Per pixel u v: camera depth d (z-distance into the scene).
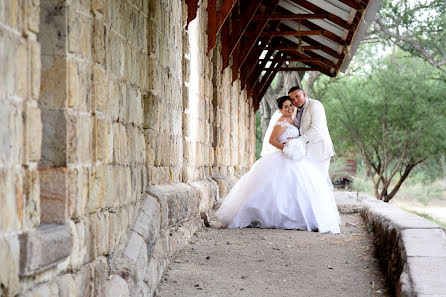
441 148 25.09
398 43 24.75
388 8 22.89
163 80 6.02
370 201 11.66
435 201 35.16
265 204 8.26
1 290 2.40
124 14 4.50
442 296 3.68
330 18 13.13
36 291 2.71
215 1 10.15
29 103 2.70
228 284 5.21
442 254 4.68
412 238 5.20
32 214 2.75
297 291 5.04
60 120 3.16
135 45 4.91
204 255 6.37
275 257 6.30
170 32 6.48
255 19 13.66
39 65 2.78
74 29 3.27
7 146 2.48
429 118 24.89
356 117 26.53
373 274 5.70
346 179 33.53
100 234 3.72
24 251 2.58
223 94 12.05
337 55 17.09
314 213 8.07
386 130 25.97
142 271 4.35
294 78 24.06
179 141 7.21
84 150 3.47
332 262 6.14
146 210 4.99
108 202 3.94
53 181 3.14
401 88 25.52
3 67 2.43
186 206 6.80
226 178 11.78
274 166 8.35
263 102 26.33
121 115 4.36
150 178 5.52
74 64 3.29
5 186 2.46
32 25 2.69
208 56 10.14
